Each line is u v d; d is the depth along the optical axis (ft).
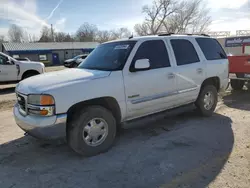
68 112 10.78
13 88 37.93
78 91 10.92
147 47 13.76
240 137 13.57
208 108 17.58
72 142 11.25
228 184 9.05
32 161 11.46
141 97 13.14
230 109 19.79
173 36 15.57
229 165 10.43
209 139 13.42
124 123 13.07
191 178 9.53
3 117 19.65
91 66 13.75
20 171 10.53
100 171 10.32
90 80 11.39
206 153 11.67
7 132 15.66
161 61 14.24
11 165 11.10
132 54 12.97
